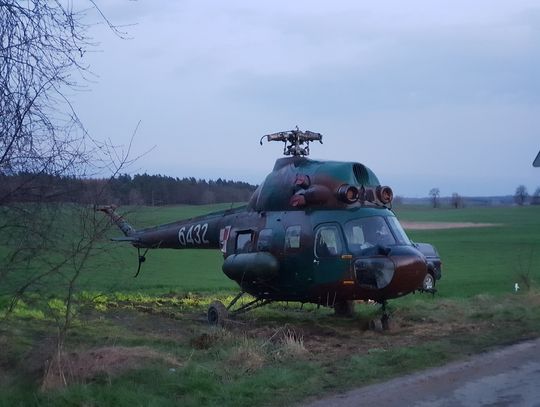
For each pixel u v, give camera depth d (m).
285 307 15.30
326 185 11.95
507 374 8.17
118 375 7.58
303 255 11.85
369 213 11.84
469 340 10.23
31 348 8.45
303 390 7.48
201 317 13.80
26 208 7.22
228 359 8.70
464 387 7.63
